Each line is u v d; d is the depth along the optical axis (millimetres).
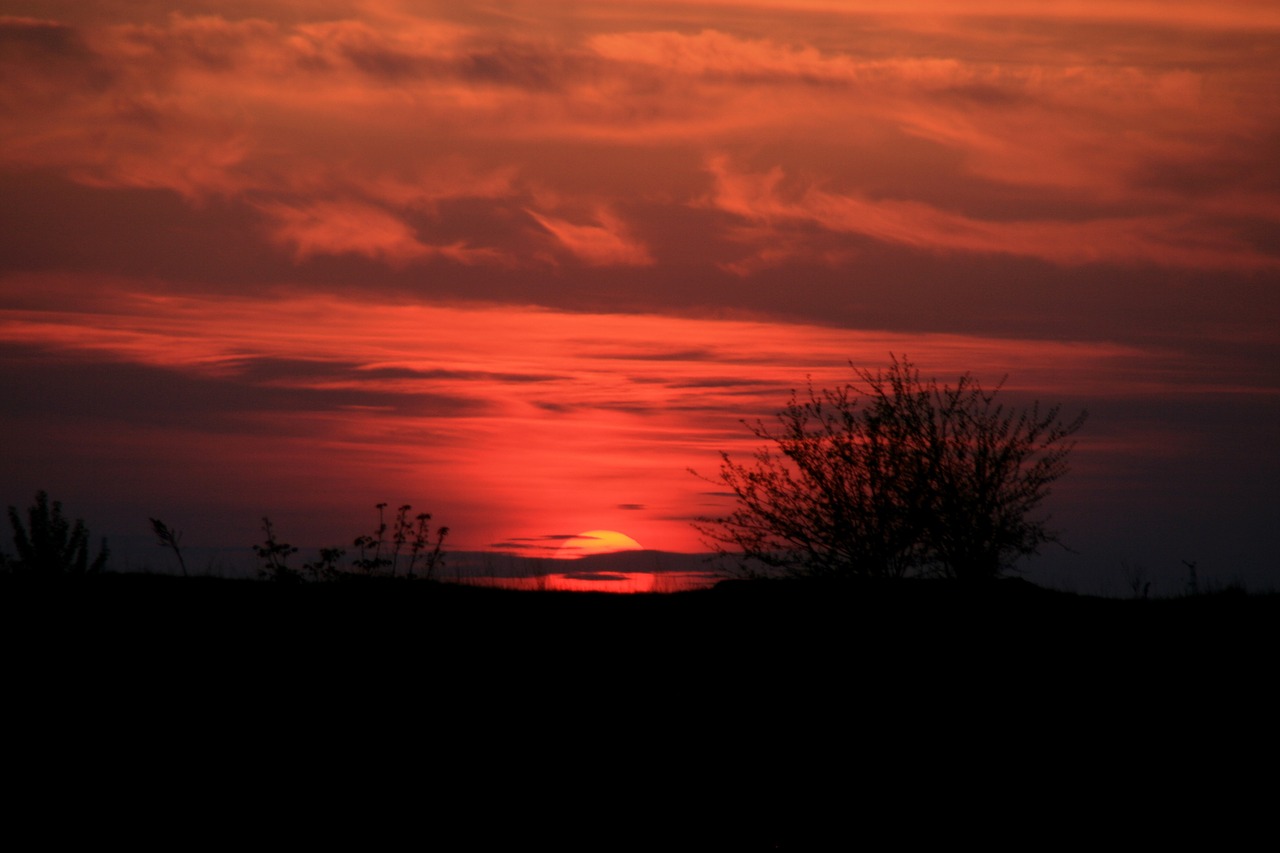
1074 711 42781
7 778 34281
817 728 41156
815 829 31688
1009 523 52562
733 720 41906
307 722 40844
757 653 49875
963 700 43938
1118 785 35031
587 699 44406
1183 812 32719
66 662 46062
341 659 48562
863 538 52344
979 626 51562
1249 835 31172
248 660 47781
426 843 30172
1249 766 36906
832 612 52594
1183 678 46531
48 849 29031
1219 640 51969
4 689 42562
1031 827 32000
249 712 41625
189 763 36344
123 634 50156
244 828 30969
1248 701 43781
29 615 52062
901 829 31000
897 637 50562
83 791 33500
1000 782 35594
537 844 30250
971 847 30109
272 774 35531
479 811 32719
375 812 32531
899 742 39312
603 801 33812
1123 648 50156
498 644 51562
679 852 29656
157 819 31484
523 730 40656
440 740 39375
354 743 38812
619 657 49906
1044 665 47969
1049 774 36406
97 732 38812
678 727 41094
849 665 48094
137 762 36219
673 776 36031
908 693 44750
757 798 34000
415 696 44250
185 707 41875
